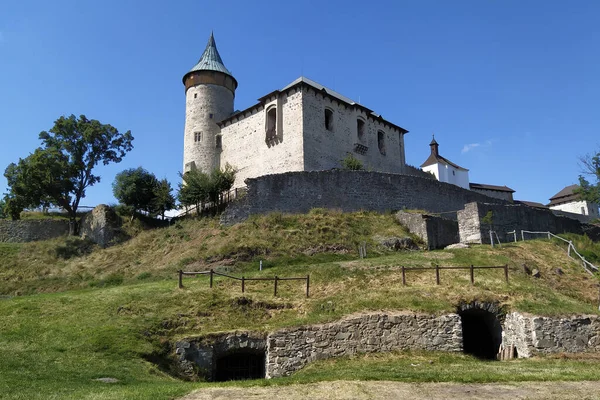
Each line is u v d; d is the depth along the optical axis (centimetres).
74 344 1548
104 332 1611
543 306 1783
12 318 1828
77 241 3616
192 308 1856
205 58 5003
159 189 4034
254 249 2805
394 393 1072
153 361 1527
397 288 1958
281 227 3075
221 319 1797
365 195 3494
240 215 3228
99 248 3541
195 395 1073
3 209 4503
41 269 3219
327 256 2781
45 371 1305
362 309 1770
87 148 4231
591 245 3006
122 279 2792
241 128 4516
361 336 1667
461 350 1662
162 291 2047
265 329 1695
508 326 1784
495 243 2825
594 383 1155
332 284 2081
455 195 3944
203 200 3675
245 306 1884
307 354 1628
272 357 1611
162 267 2828
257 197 3272
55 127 4169
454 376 1231
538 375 1244
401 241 2964
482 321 1952
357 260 2447
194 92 4841
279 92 4191
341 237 3005
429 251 2686
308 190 3381
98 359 1446
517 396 1038
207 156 4653
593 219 5416
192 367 1573
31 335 1641
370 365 1512
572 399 1005
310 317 1747
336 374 1323
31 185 3862
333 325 1678
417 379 1205
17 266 3278
